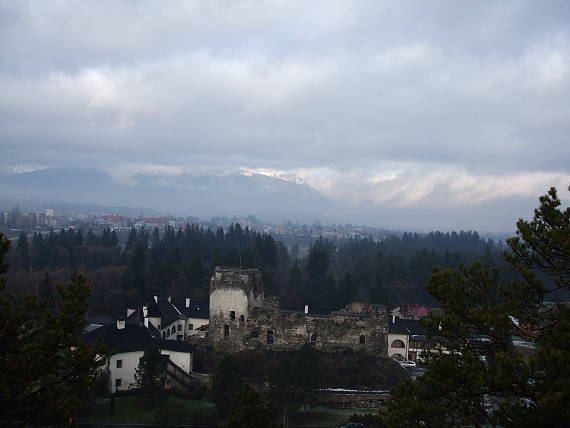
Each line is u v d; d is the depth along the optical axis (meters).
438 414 19.59
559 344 18.09
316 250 123.44
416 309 106.25
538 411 18.61
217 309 68.12
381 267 135.00
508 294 21.08
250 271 69.19
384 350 65.56
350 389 58.56
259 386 56.94
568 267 19.48
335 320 66.19
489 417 20.88
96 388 51.72
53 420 18.80
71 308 19.84
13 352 18.69
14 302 21.11
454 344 20.12
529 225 20.34
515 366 17.91
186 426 46.41
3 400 16.89
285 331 66.50
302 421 50.25
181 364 60.28
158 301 87.44
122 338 59.66
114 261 139.50
